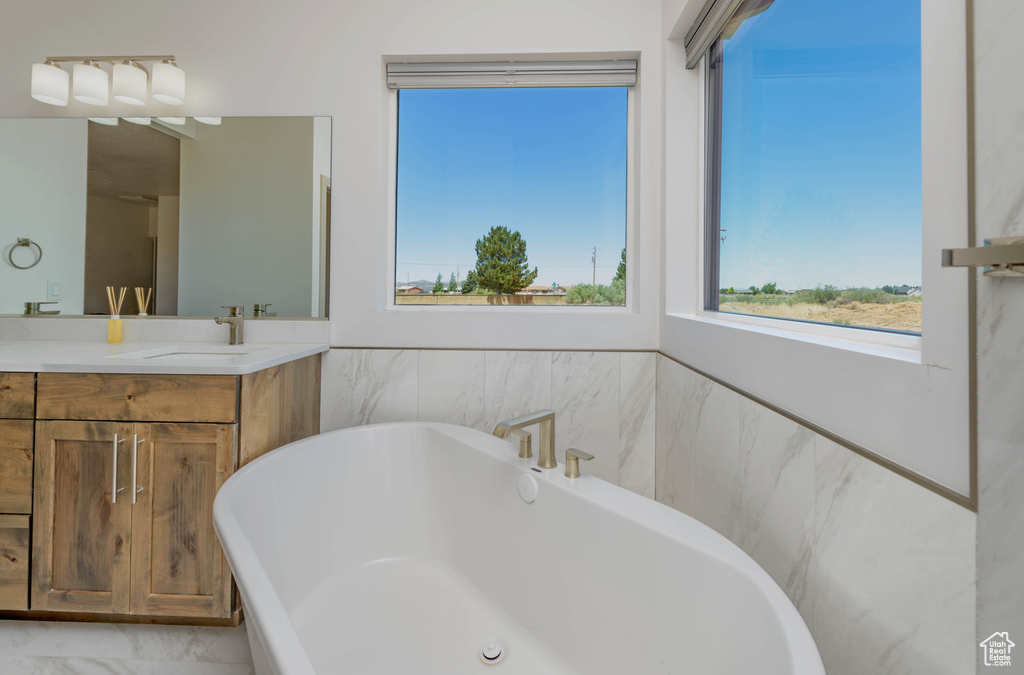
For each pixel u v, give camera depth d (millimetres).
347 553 1711
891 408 749
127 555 1519
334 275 2137
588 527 1213
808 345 978
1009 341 535
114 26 2141
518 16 2084
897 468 725
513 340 2131
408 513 1825
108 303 2166
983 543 570
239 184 2148
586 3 2074
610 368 2111
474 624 1441
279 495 1521
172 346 1953
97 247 2160
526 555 1395
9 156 2164
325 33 2117
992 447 559
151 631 1556
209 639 1522
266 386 1684
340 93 2123
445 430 1794
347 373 2145
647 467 2113
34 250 2170
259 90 2135
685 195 1972
